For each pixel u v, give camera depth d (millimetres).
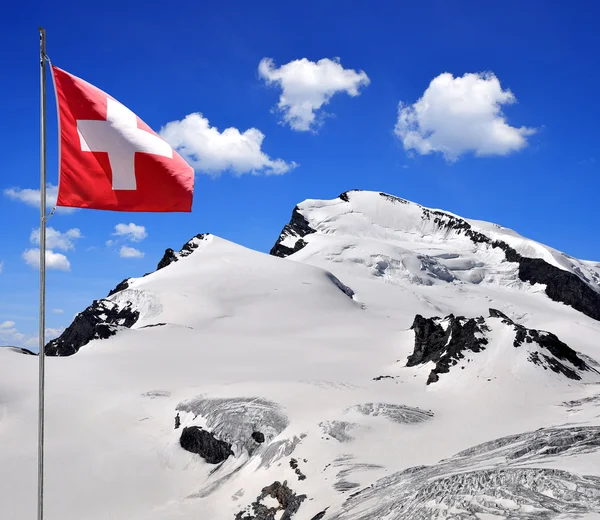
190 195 19719
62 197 19125
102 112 19391
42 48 18156
